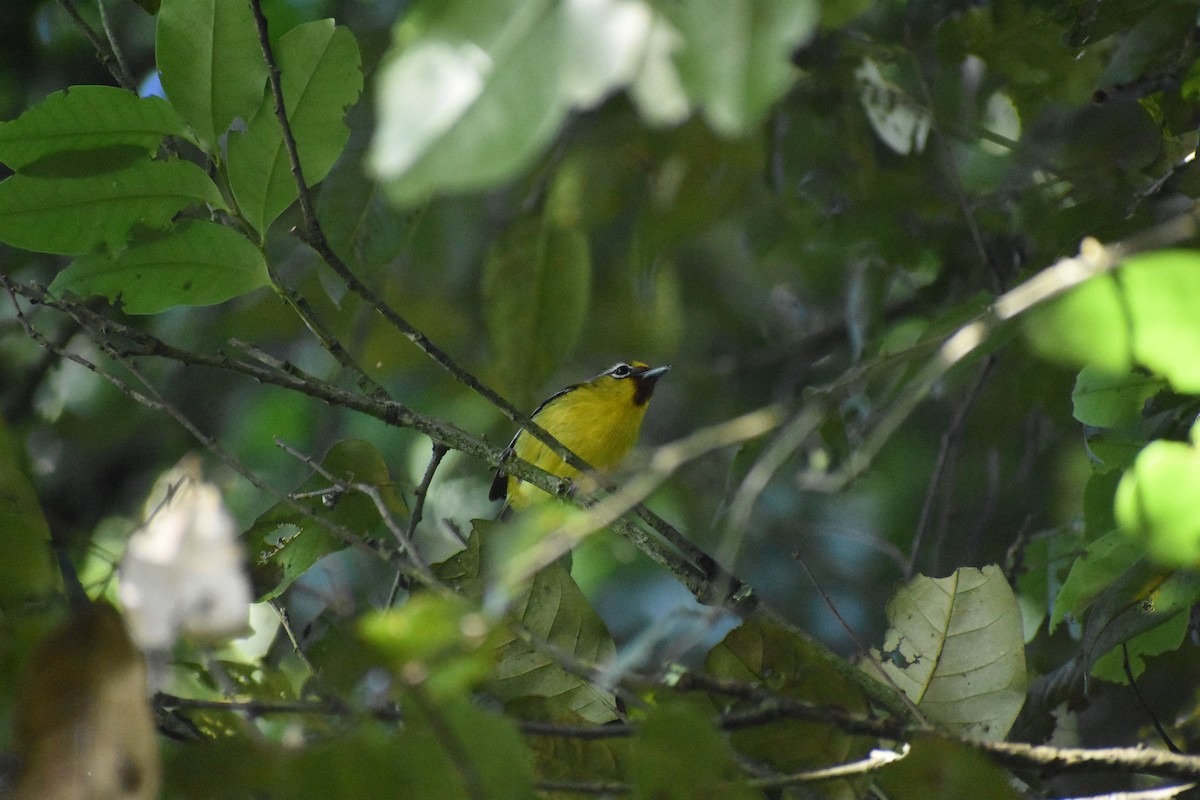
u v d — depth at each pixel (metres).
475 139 3.09
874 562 13.73
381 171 3.12
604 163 13.69
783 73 2.91
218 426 14.72
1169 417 7.42
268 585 7.20
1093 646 7.01
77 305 7.14
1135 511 5.42
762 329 16.47
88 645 4.50
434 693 4.55
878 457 13.77
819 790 5.77
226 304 14.70
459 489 13.76
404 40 3.22
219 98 6.89
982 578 6.48
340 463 7.66
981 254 10.01
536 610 6.47
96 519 14.07
